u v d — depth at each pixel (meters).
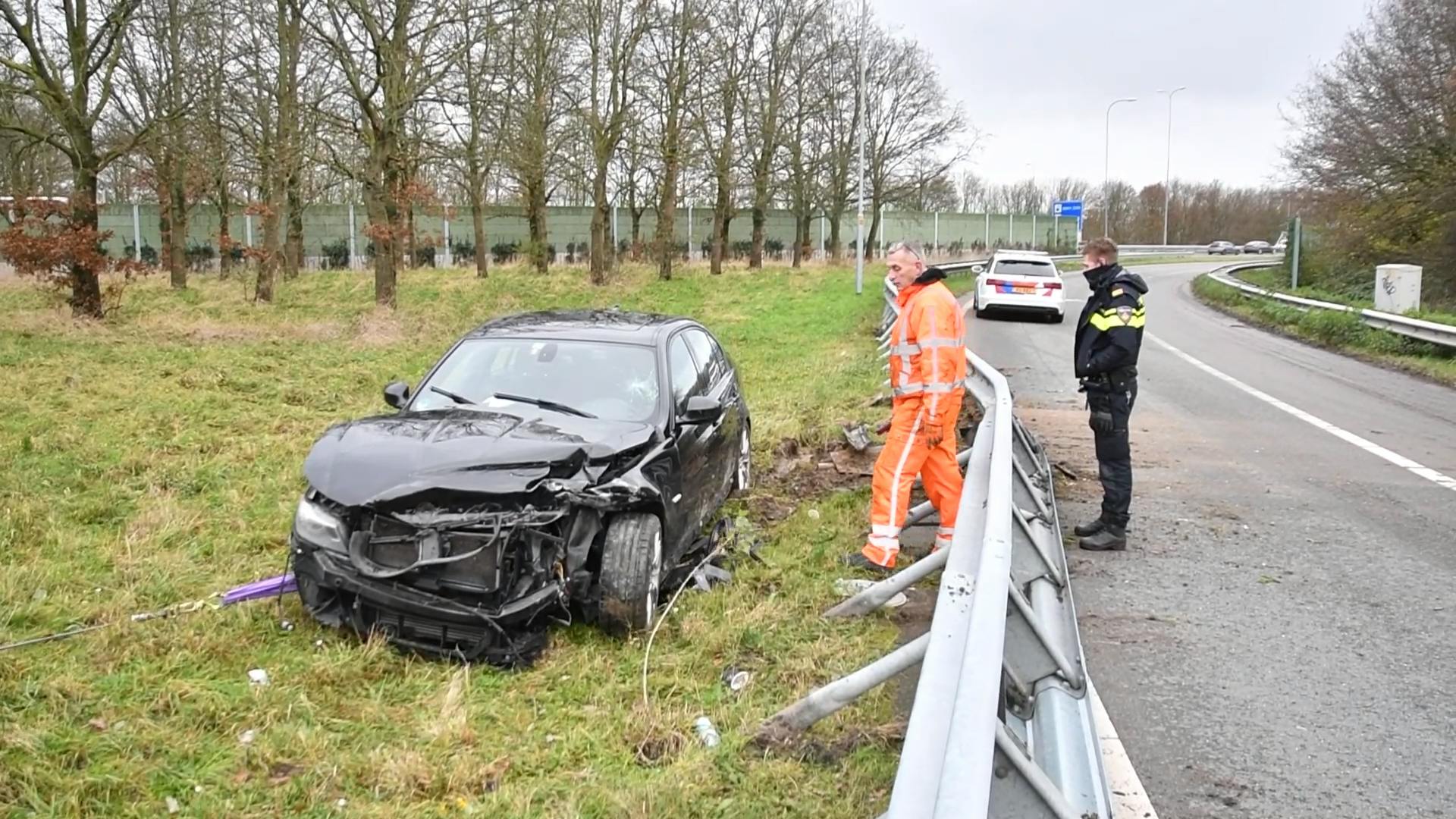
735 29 32.53
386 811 3.25
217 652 4.34
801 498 7.57
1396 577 5.64
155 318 18.00
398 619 4.43
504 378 5.93
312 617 4.68
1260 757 3.67
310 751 3.56
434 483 4.38
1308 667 4.45
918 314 5.64
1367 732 3.85
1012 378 13.67
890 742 3.72
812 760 3.60
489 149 24.56
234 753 3.54
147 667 4.16
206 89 20.48
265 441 8.64
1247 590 5.45
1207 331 20.17
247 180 23.27
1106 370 6.05
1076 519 6.86
